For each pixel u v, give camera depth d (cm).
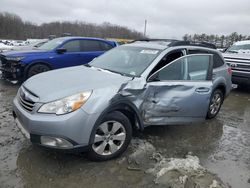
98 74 387
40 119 298
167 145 407
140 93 359
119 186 297
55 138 299
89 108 312
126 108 352
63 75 383
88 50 843
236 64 844
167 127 480
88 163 338
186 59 428
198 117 438
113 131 344
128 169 329
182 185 299
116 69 418
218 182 311
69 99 307
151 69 383
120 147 353
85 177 310
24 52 759
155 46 438
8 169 315
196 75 437
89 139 317
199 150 400
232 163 368
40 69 754
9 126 439
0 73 852
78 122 304
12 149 362
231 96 805
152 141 416
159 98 381
